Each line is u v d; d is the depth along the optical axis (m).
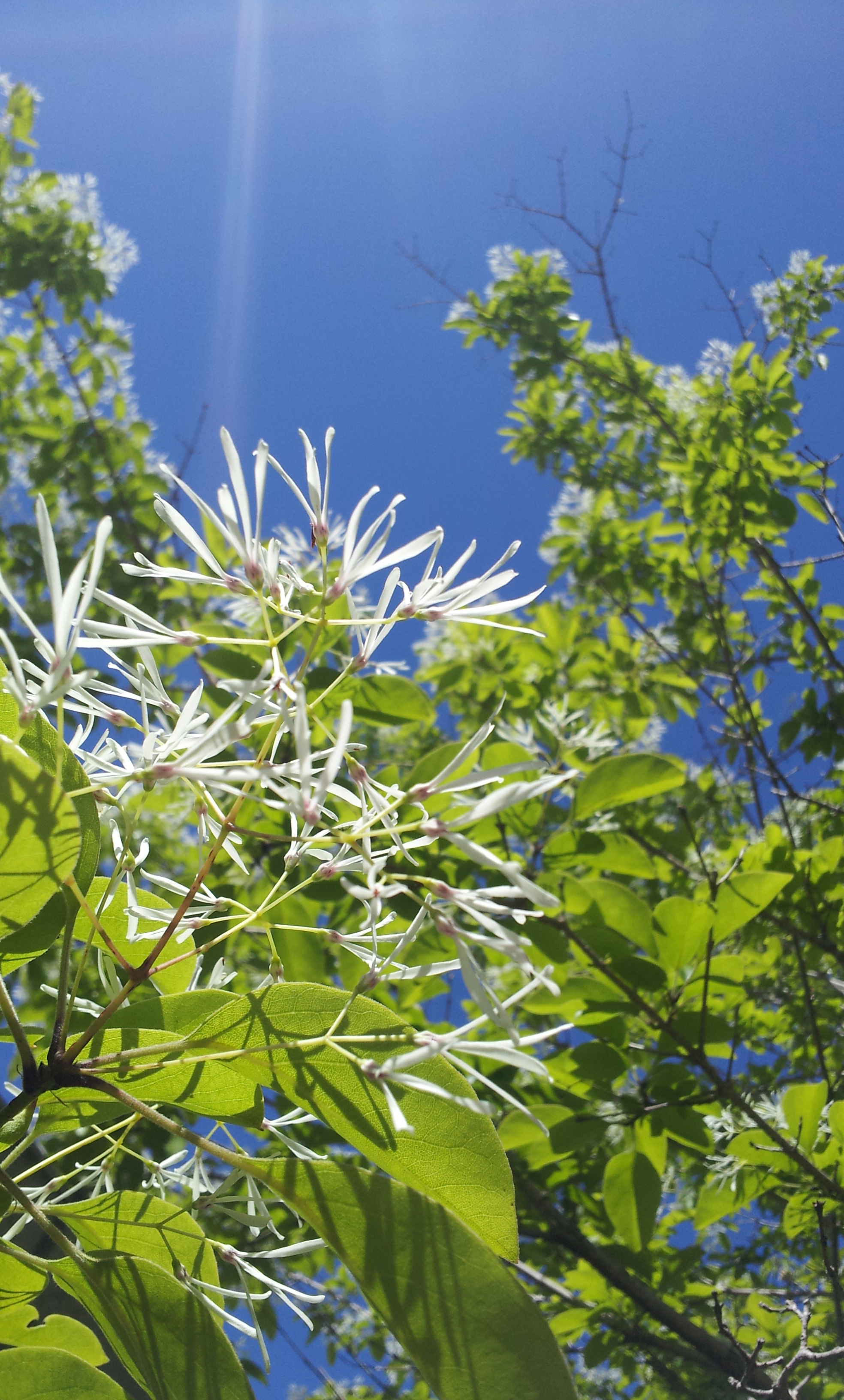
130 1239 0.26
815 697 1.02
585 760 0.65
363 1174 0.24
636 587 1.27
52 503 1.17
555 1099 0.61
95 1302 0.25
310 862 0.52
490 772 0.22
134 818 0.24
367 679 0.55
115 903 0.28
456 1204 0.24
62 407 1.21
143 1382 0.25
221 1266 0.52
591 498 1.36
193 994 0.26
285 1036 0.24
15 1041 0.24
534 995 0.52
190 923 0.25
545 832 0.64
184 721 0.24
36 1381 0.24
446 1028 0.61
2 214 1.29
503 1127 0.53
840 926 0.67
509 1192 0.24
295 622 0.23
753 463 1.01
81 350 1.27
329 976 0.57
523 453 1.42
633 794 0.56
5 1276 0.27
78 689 0.24
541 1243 0.78
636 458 1.36
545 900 0.21
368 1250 0.23
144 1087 0.25
